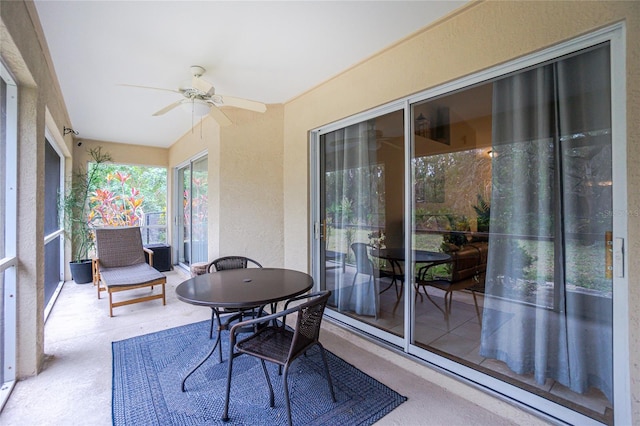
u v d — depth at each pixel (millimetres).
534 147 1777
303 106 3383
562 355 1694
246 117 3789
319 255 3406
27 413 1787
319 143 3357
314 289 3400
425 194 2332
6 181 2086
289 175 3602
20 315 2135
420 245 2373
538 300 1774
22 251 2146
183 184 5684
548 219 1729
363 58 2592
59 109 3430
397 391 2045
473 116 2051
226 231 3822
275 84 3109
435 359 2211
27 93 2168
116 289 3404
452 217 2182
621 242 1476
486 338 2020
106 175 5793
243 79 2984
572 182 1646
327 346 2730
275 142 3715
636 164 1401
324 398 1955
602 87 1554
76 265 4707
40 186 2281
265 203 3752
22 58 1834
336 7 1919
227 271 2705
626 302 1457
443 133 2203
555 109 1701
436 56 2137
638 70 1391
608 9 1466
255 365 2361
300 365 2377
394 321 2578
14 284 2107
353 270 2984
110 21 2041
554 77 1704
